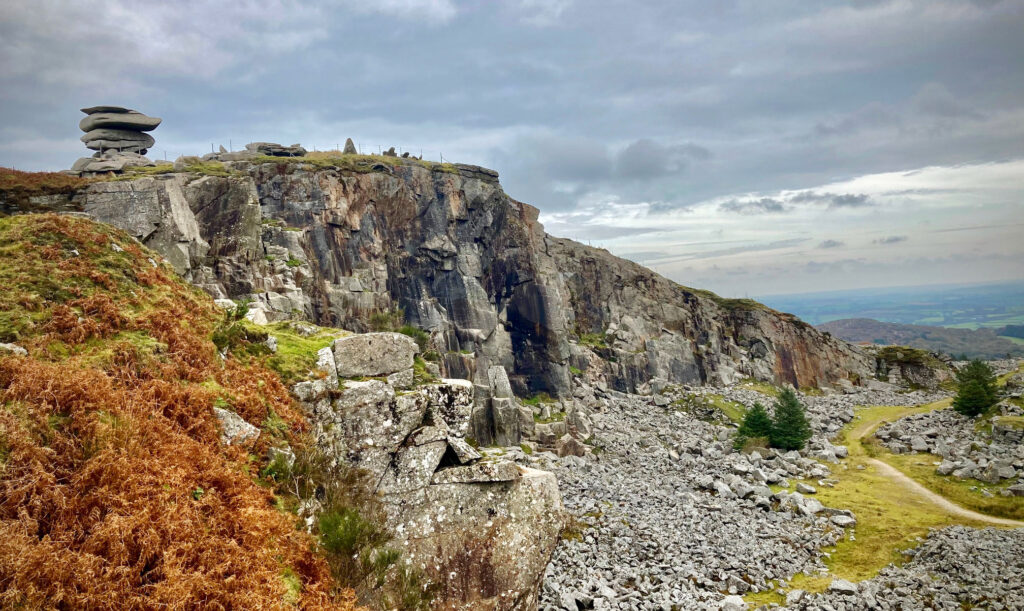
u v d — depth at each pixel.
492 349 104.25
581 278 144.88
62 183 56.12
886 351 178.00
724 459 89.31
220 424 24.53
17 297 24.83
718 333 155.75
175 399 23.80
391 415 30.12
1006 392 114.31
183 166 75.31
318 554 22.78
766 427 101.31
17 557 15.09
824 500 71.00
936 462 85.50
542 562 29.55
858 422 120.88
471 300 103.25
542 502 30.30
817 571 50.66
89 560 16.09
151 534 17.69
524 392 109.81
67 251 29.23
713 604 41.50
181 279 34.66
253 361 29.84
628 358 133.38
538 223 129.38
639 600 41.91
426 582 27.28
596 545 52.75
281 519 22.56
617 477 78.00
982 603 41.22
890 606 42.00
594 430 106.81
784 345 159.50
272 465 24.73
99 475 18.58
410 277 96.62
